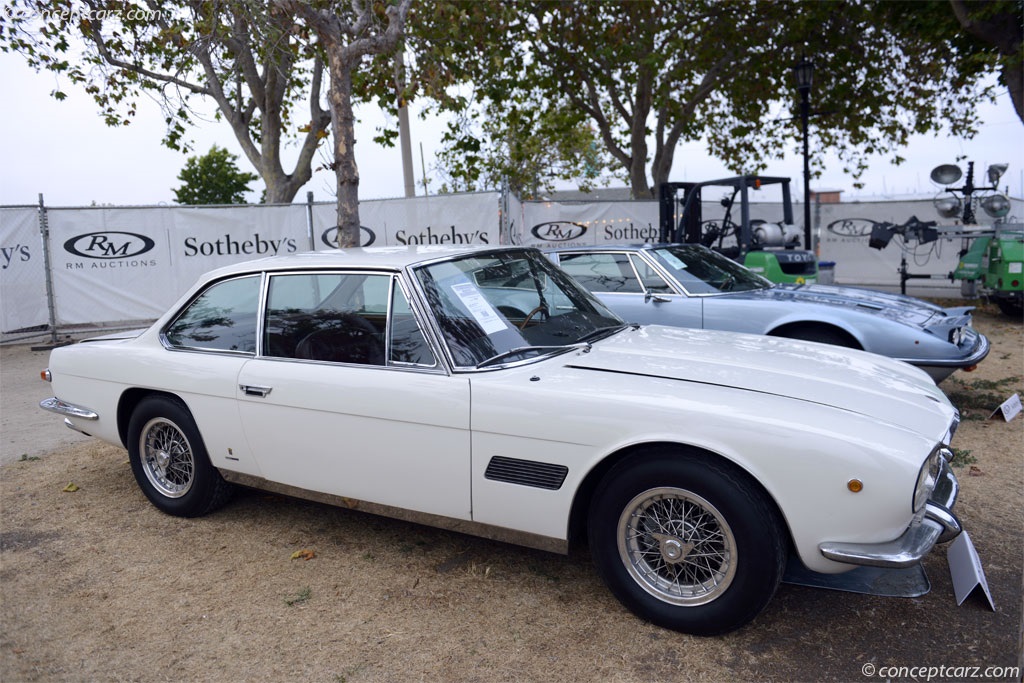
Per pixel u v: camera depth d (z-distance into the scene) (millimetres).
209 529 4141
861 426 2725
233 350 3912
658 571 3018
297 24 7824
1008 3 10148
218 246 11312
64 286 10852
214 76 13688
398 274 3436
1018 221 14609
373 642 2984
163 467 4312
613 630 3016
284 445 3688
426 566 3635
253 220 11352
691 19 15055
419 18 8617
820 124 18750
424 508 3365
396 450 3342
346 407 3426
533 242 12594
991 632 2938
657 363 3365
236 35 8156
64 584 3547
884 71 16562
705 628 2861
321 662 2857
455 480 3230
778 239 9562
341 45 6727
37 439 6129
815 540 2654
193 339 4094
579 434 2932
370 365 3453
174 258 11180
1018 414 5973
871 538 2604
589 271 6883
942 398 3330
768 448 2662
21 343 11445
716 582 2834
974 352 5461
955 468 4770
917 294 15516
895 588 3008
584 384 3078
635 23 14172
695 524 2865
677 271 6574
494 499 3154
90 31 7988
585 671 2750
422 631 3053
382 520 4223
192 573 3625
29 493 4801
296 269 3760
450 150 14344
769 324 5918
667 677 2699
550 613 3166
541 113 16891
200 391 3922
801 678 2676
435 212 11211
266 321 3803
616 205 13086
